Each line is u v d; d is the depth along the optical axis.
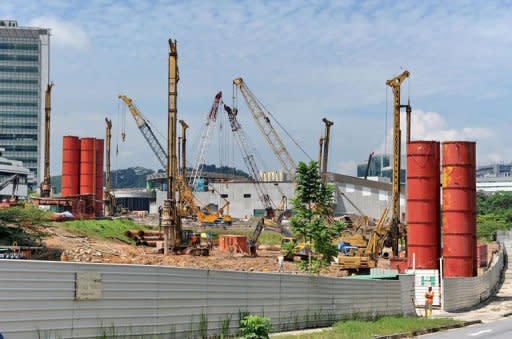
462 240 67.00
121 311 25.66
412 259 66.25
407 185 68.31
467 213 67.19
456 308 62.25
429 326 40.97
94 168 160.62
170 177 96.81
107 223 109.25
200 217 147.38
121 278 25.75
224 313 30.94
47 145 144.50
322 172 159.62
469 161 67.44
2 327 21.61
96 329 24.67
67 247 84.94
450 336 36.12
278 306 34.91
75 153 159.50
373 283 44.38
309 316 37.50
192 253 97.19
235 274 31.70
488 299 73.00
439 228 67.88
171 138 96.44
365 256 90.25
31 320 22.45
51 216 99.06
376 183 196.00
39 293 22.75
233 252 104.94
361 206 195.62
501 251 106.19
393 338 34.91
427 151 67.38
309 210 49.06
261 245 131.88
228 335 30.47
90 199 130.12
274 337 31.06
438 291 60.81
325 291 38.97
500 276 92.50
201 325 29.42
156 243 103.50
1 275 21.69
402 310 48.66
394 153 106.88
